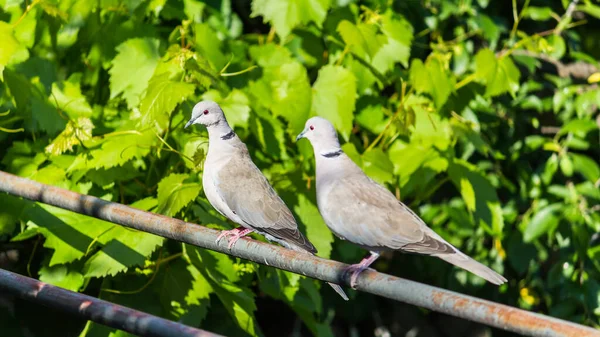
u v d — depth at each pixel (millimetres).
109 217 7758
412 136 11438
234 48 11227
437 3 12750
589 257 12594
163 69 10031
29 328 11758
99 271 9438
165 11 11195
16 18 10898
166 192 9586
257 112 10742
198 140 10219
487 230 11953
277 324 14828
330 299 14156
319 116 10344
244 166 9180
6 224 10195
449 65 12383
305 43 11688
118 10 10945
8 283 6973
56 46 11062
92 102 11211
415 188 11750
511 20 13742
